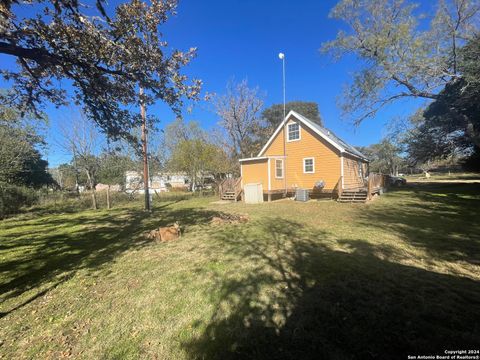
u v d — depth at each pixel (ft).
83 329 9.48
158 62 16.60
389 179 81.71
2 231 29.96
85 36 14.25
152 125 22.53
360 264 13.96
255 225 26.02
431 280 11.69
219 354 7.70
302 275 12.87
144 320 9.79
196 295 11.46
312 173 53.06
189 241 20.90
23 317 10.53
